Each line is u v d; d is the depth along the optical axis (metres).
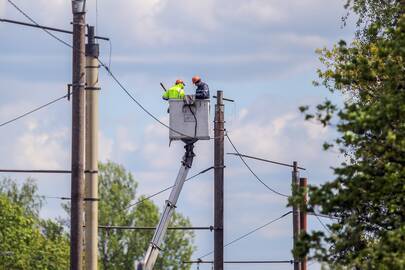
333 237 49.06
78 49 65.50
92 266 70.25
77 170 65.44
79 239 65.25
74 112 65.56
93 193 70.50
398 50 50.62
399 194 50.47
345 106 49.12
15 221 174.25
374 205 52.25
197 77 83.69
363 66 53.88
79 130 65.56
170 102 83.38
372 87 58.50
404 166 49.59
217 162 91.12
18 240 173.12
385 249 48.00
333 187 48.97
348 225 49.59
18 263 172.12
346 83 56.75
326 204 48.66
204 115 83.19
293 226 100.69
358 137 48.69
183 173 82.50
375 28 54.03
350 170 49.38
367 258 51.84
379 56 51.81
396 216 51.38
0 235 172.38
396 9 65.50
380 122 48.16
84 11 65.38
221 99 91.88
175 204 81.56
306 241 48.97
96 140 70.81
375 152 49.78
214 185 91.06
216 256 89.94
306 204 49.34
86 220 70.44
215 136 91.56
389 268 47.31
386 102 48.19
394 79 50.94
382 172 49.56
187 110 83.31
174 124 83.44
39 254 177.12
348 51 55.53
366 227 52.44
